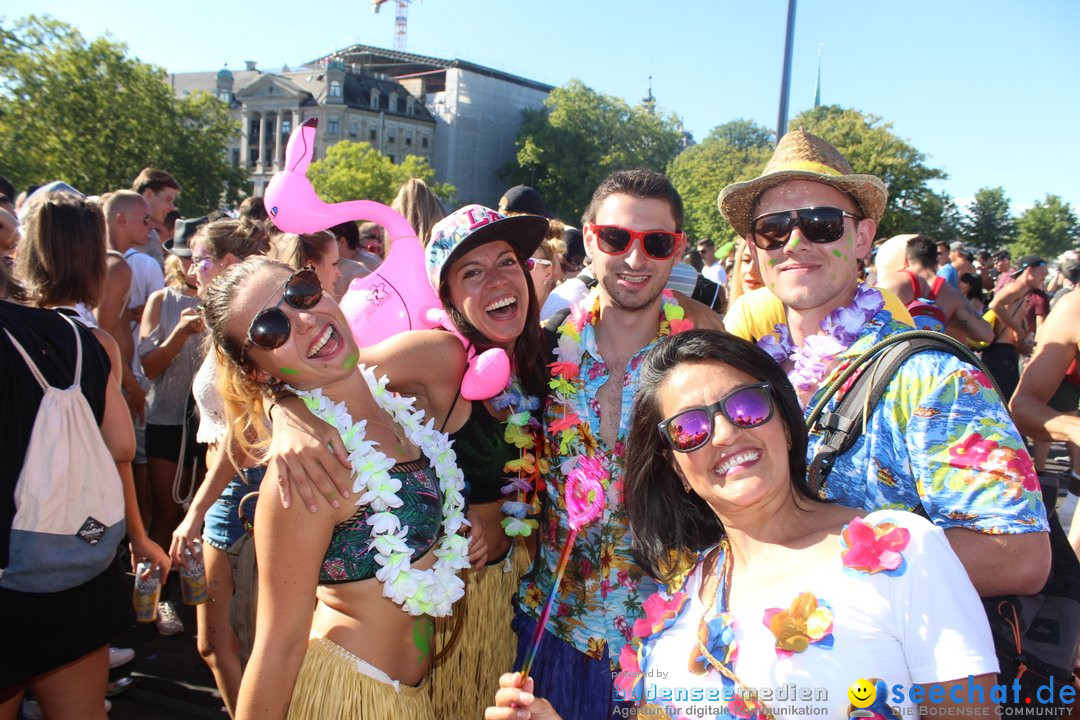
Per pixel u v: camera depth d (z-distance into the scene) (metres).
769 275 2.25
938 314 3.96
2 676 2.32
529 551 2.70
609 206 2.46
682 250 2.55
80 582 2.39
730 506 1.60
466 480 2.48
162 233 6.62
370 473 1.86
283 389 1.99
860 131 48.25
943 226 55.41
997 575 1.68
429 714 2.11
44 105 44.66
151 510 4.89
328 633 1.96
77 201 2.95
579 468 2.16
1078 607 1.79
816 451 1.96
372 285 2.70
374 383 2.19
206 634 3.09
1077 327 3.05
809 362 2.10
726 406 1.57
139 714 3.50
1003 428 1.73
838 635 1.42
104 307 4.38
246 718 1.77
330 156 72.69
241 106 90.88
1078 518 3.22
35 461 2.30
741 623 1.55
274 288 1.89
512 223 2.38
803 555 1.55
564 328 2.56
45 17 45.28
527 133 87.19
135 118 47.34
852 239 2.17
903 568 1.43
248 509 2.18
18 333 2.34
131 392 4.18
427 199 4.08
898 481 1.87
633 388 2.34
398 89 90.81
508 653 2.64
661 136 91.88
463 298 2.45
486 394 2.29
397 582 1.87
